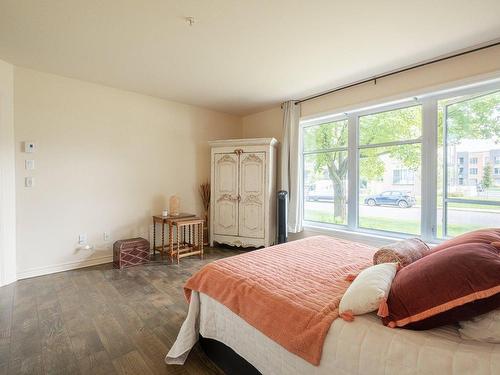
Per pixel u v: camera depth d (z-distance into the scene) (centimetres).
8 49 258
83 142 342
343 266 179
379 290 110
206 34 232
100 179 356
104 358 168
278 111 455
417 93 289
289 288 142
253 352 136
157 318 217
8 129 284
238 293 147
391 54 266
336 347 105
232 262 185
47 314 221
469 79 254
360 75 319
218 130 489
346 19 208
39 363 162
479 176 265
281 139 447
